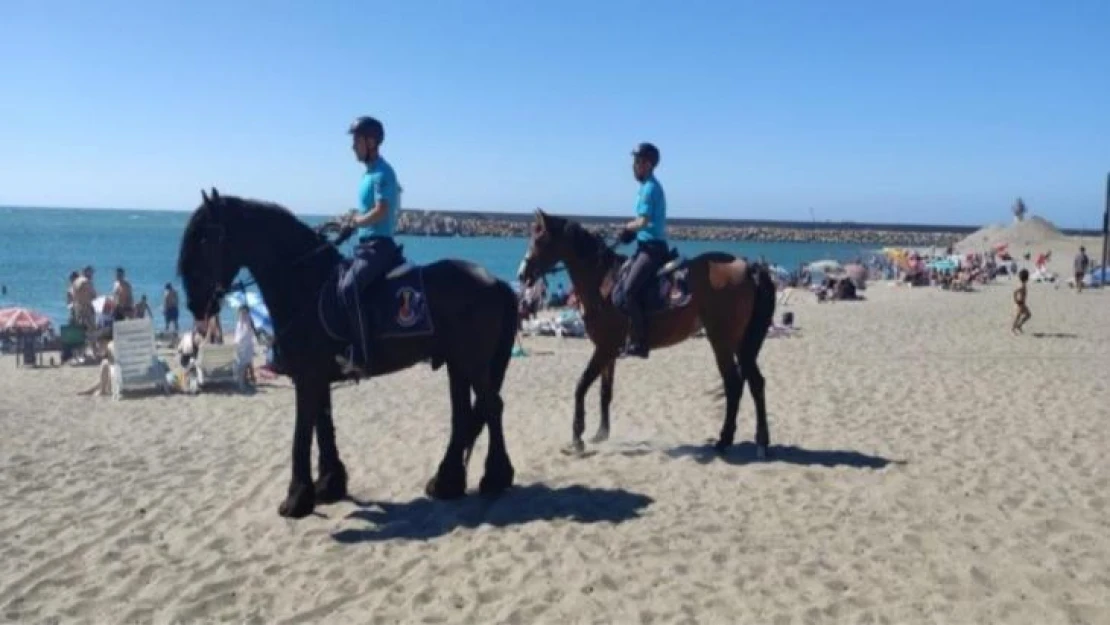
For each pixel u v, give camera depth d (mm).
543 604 5512
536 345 20500
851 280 34000
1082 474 8234
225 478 8555
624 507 7383
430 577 6000
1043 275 43531
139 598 5734
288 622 5367
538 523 7012
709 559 6199
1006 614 5312
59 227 151625
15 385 15328
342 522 7184
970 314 26109
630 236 9047
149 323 14070
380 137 7223
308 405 7312
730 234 142625
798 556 6234
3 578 6062
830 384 13344
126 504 7703
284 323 7250
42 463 9211
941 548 6352
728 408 9148
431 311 7332
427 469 8742
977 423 10438
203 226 7078
